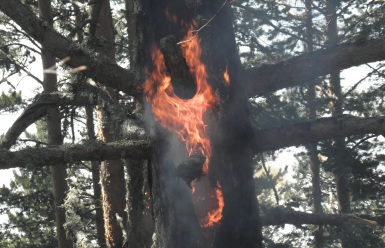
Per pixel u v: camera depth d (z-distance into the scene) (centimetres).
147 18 752
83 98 953
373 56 782
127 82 794
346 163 2177
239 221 713
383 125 758
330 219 1098
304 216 1090
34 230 3064
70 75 958
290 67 790
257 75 785
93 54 816
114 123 851
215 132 717
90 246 1364
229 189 714
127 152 757
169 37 673
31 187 3088
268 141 763
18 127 969
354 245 1881
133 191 1136
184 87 700
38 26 809
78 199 1516
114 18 2372
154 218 751
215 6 736
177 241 703
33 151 763
